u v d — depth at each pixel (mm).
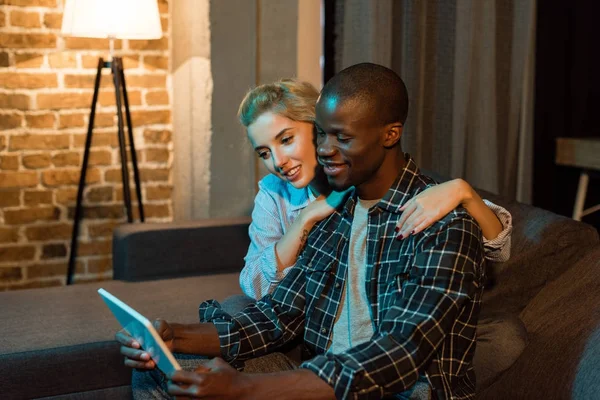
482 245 1555
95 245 3596
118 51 3465
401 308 1455
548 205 4266
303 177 1920
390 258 1588
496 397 1861
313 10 3465
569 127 4230
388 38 3430
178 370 1404
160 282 2824
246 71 3340
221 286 2768
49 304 2547
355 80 1544
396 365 1386
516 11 3773
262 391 1395
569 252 1953
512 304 1968
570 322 1823
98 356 2170
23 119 3385
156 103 3572
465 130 3693
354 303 1650
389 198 1624
